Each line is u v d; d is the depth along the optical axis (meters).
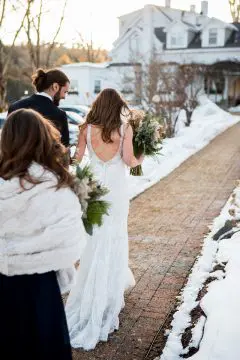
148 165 10.15
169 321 3.59
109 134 3.37
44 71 3.73
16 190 2.04
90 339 3.24
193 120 21.94
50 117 3.66
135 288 4.19
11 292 2.13
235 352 2.65
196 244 5.34
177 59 37.12
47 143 2.15
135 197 7.74
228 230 5.31
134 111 3.79
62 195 2.12
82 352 3.18
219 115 25.17
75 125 14.82
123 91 28.92
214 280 4.05
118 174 3.48
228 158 11.88
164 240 5.51
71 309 3.49
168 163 10.88
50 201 2.08
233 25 38.94
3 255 2.06
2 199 2.04
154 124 3.75
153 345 3.28
